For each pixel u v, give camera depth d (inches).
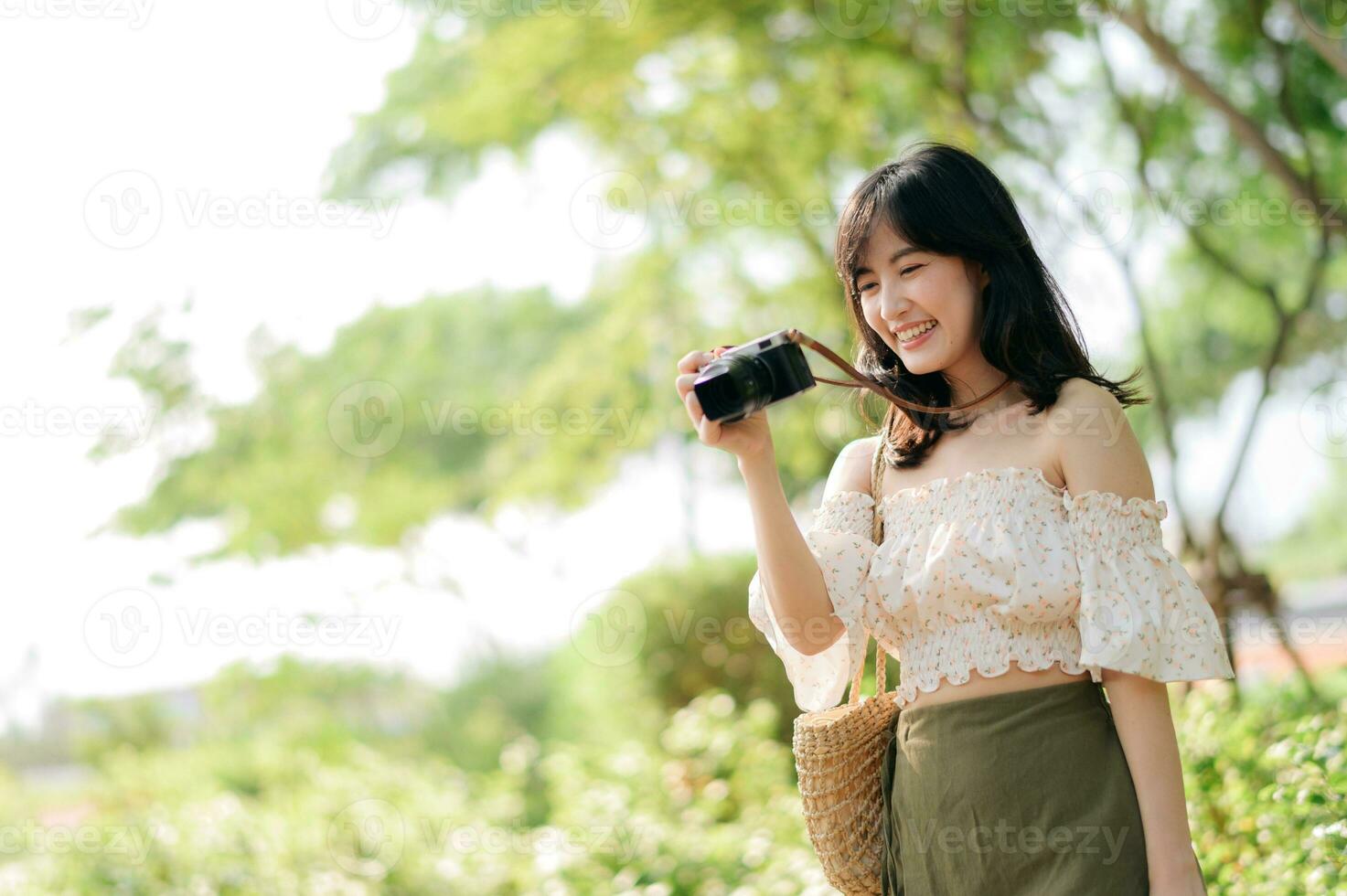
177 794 298.7
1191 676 64.1
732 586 310.0
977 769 66.3
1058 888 63.4
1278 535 735.7
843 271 74.0
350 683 444.8
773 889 149.9
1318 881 93.4
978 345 72.9
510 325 466.0
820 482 376.5
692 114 304.0
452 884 184.4
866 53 263.0
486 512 480.7
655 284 373.4
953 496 70.2
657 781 217.3
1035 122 266.2
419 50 356.2
